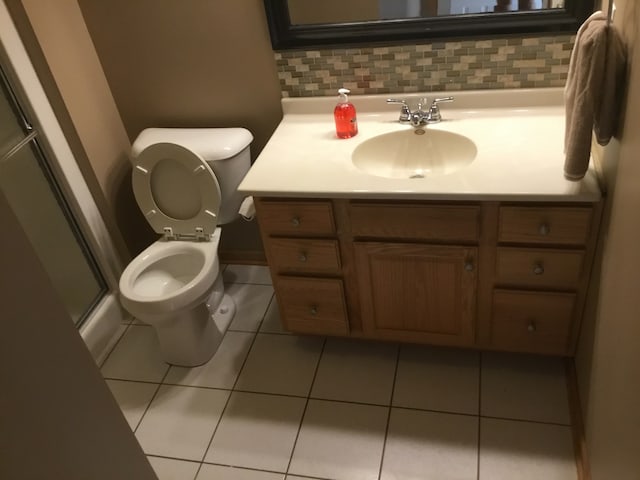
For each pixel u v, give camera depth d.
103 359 2.44
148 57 2.26
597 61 1.34
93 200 2.39
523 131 1.88
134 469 1.34
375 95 2.14
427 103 2.07
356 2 1.96
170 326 2.22
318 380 2.19
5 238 0.95
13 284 0.97
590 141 1.47
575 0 1.78
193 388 2.24
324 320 2.14
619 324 1.38
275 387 2.19
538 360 2.13
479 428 1.94
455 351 2.21
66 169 2.22
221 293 2.58
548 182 1.62
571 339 1.92
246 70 2.21
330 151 1.96
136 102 2.39
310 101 2.19
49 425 1.05
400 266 1.90
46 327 1.05
